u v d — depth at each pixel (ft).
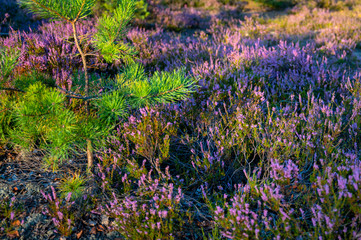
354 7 34.99
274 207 6.32
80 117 6.68
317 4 37.35
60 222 6.38
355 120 9.87
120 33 6.91
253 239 5.99
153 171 8.75
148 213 6.69
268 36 23.90
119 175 8.23
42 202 7.26
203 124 10.39
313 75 14.19
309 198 6.76
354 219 5.75
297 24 27.81
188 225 7.07
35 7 6.05
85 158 9.03
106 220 7.01
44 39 15.01
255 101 11.22
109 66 15.39
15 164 8.39
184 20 29.76
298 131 10.09
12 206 6.71
